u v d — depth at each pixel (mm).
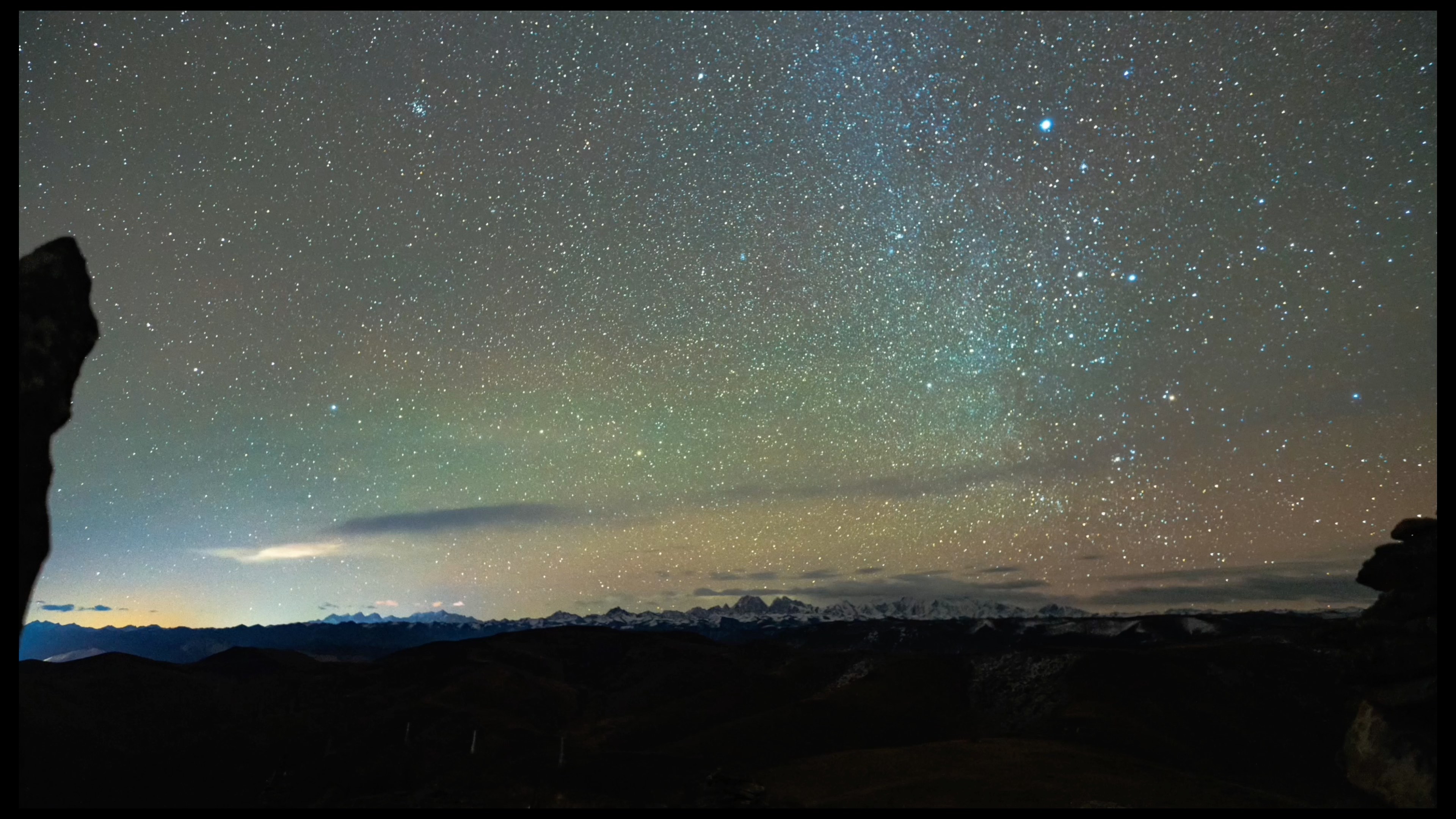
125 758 35688
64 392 15961
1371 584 29344
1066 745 35062
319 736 41125
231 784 34656
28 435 15000
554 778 32688
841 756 34125
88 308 16781
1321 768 34844
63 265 16234
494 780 32969
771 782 30344
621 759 35625
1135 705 41781
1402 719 28484
